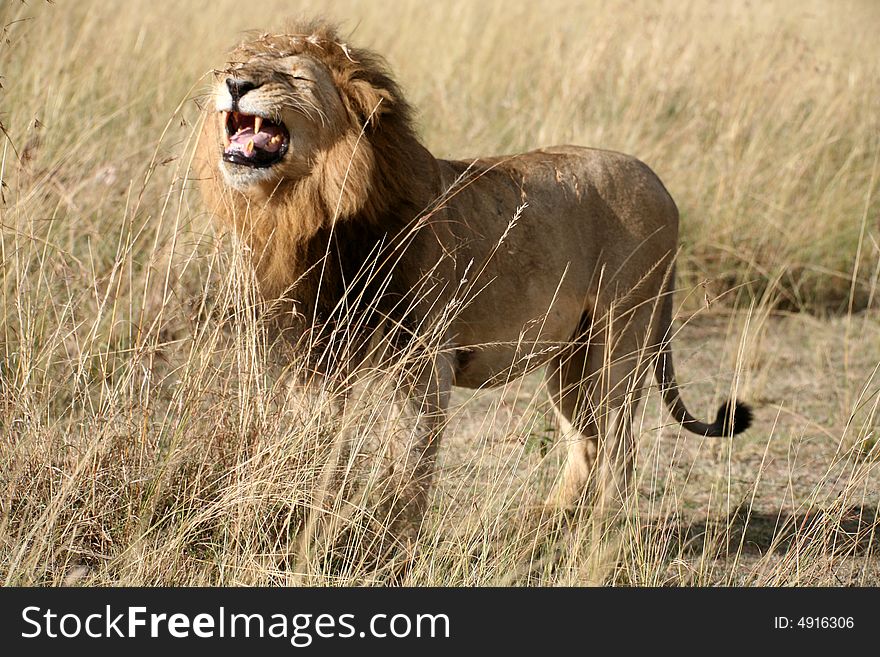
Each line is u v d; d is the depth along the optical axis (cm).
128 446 934
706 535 952
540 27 2456
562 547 973
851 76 2181
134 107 1644
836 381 1496
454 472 1011
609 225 1088
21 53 1600
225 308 939
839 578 966
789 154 1964
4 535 862
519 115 1991
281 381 947
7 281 1071
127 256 995
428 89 2050
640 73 2128
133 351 954
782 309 1803
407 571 889
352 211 889
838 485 1174
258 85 860
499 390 1388
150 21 1992
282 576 856
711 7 2495
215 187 923
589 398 1093
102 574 848
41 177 1166
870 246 1856
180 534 857
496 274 999
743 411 1113
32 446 915
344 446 933
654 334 1135
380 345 929
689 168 1891
